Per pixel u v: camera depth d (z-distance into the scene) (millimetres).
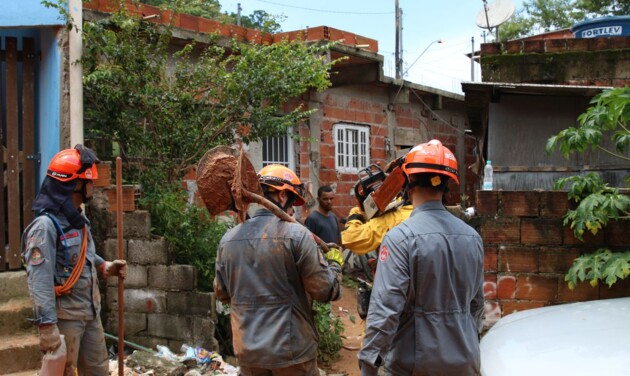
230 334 6191
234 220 7117
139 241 5980
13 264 5969
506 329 3383
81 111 6207
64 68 6094
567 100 7496
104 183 6027
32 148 6148
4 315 5371
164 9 7789
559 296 4883
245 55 7363
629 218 4641
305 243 3260
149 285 5949
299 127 10305
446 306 2760
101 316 6008
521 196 4953
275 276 3234
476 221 5059
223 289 3508
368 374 2676
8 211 5996
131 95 6719
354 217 4324
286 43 7957
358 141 11719
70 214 3914
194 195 8297
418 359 2729
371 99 12070
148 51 6906
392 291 2674
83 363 4129
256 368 3227
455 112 15023
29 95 6172
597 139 4887
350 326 7762
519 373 2703
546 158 7539
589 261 4578
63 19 6043
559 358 2715
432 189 2912
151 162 6977
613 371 2477
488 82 7395
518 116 7625
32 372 5082
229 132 7316
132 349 5914
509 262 4973
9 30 6328
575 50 7609
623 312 3215
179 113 6949
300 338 3244
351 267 4484
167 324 5875
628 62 7414
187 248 6191
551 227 4898
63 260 3863
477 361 2812
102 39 6574
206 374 5348
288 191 3621
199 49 8602
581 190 4793
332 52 9820
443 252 2754
